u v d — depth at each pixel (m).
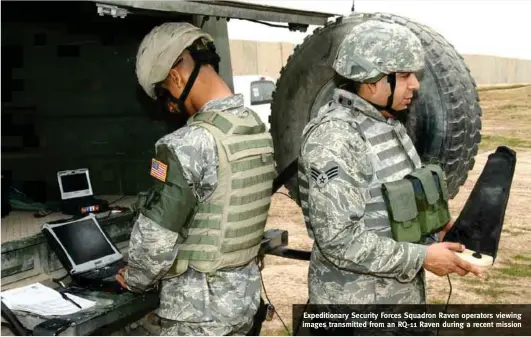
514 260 4.84
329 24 3.03
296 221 6.02
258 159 1.92
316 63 3.05
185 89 1.87
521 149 9.65
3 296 2.00
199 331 1.87
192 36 1.85
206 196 1.83
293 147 3.20
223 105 1.89
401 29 1.87
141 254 1.81
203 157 1.79
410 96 1.92
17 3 2.57
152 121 2.92
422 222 1.94
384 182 1.89
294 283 4.36
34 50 2.79
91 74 2.88
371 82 1.86
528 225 5.75
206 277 1.87
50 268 2.33
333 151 1.80
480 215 2.02
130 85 2.88
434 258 1.85
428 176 1.94
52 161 2.86
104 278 2.14
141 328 2.35
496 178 2.05
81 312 1.90
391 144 1.93
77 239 2.33
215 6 2.25
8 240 2.18
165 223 1.76
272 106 3.29
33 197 2.83
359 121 1.89
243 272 1.95
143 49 1.88
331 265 1.98
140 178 2.96
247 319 1.95
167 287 1.91
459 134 2.79
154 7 2.00
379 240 1.82
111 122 2.93
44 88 2.82
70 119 2.88
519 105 13.46
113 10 1.90
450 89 2.76
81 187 2.68
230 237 1.86
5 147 2.78
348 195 1.78
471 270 1.86
